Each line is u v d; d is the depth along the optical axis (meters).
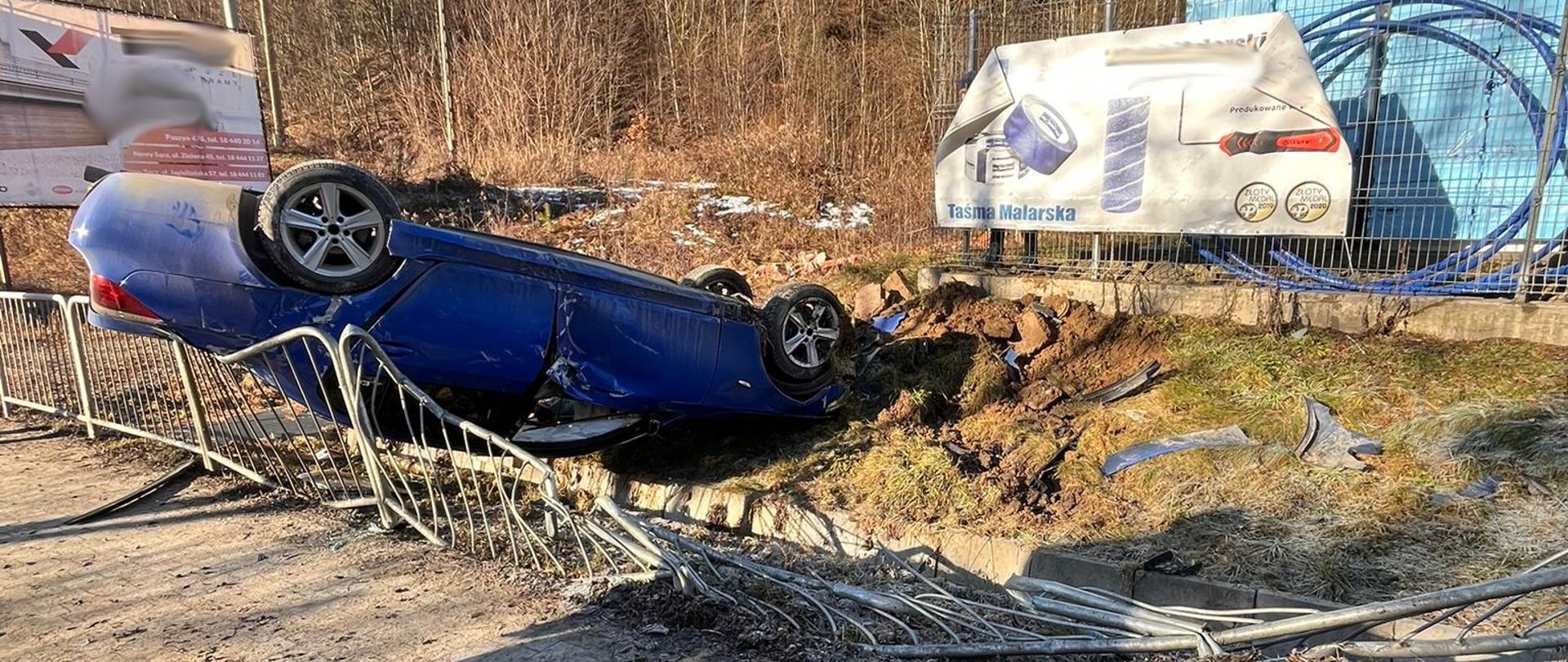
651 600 4.07
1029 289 7.57
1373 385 5.52
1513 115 6.48
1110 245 7.82
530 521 5.38
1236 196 6.68
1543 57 6.23
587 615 3.99
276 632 3.84
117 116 10.66
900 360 6.87
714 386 5.66
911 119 16.42
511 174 16.83
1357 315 6.26
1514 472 4.52
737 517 5.42
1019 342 7.01
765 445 6.19
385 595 4.20
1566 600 3.57
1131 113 6.98
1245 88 6.53
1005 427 5.91
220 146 11.56
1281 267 7.12
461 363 4.87
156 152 11.02
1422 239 6.92
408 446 6.31
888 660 3.64
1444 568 3.92
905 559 4.77
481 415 5.37
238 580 4.37
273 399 7.61
